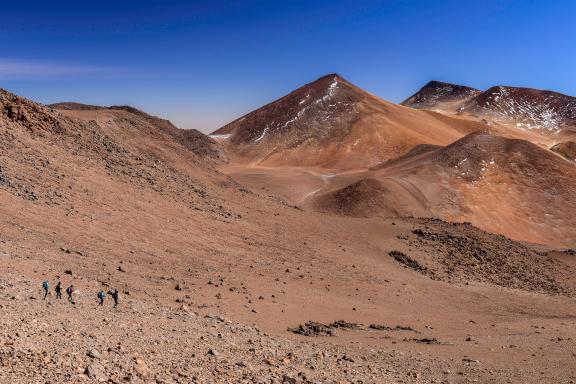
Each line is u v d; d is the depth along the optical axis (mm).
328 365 17891
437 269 47094
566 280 51125
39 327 13961
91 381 10320
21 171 38812
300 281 36938
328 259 43562
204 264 35594
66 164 43906
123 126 69562
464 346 25938
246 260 38906
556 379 19672
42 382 9680
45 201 36406
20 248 27875
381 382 16422
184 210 46000
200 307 26109
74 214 36281
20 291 19797
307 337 24234
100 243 33438
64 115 54562
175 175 56094
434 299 39250
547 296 45312
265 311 28234
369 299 36281
